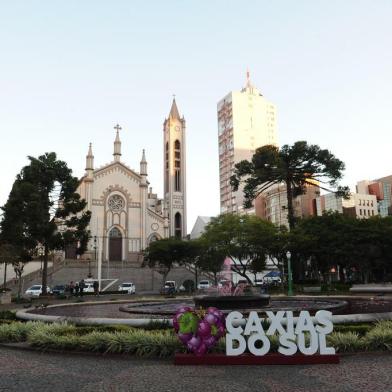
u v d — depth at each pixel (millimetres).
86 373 10141
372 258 51875
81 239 52938
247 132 159375
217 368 10352
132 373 10023
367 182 132500
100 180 83062
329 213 56938
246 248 53781
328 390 8289
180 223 97000
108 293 56781
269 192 128750
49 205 51312
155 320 14266
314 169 51688
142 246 83062
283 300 25000
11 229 46500
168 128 102312
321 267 58344
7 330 15047
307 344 11258
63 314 19984
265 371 9961
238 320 10875
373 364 10367
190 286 65500
